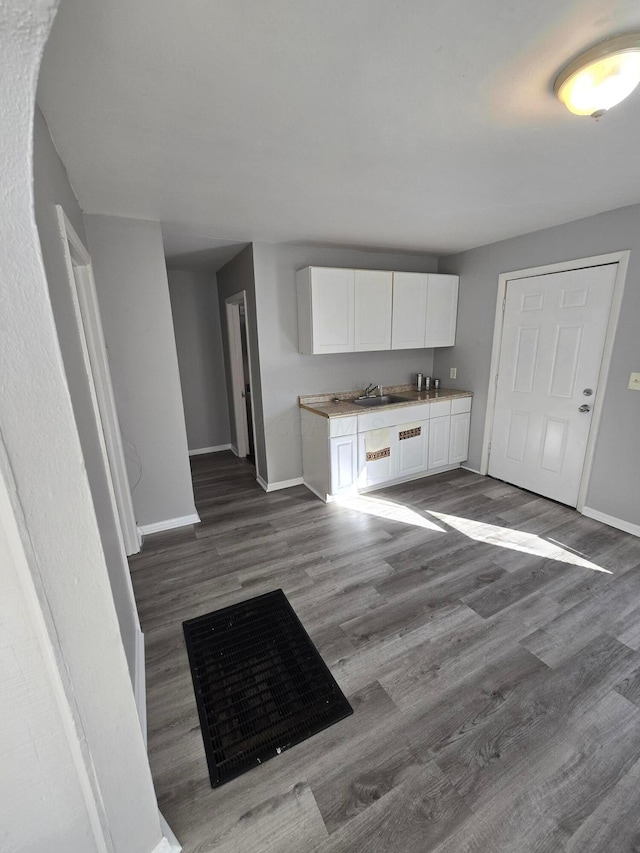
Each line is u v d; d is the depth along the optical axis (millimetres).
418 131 1482
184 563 2514
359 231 2889
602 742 1358
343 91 1223
